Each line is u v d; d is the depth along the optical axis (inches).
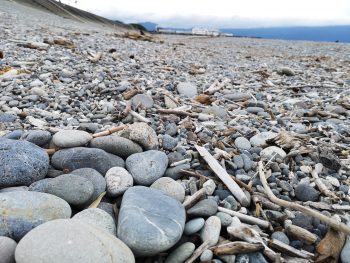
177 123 31.9
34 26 97.1
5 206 14.6
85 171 19.2
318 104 43.3
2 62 43.7
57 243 12.4
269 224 18.1
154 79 47.9
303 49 158.2
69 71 44.1
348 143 29.8
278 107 41.2
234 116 35.7
